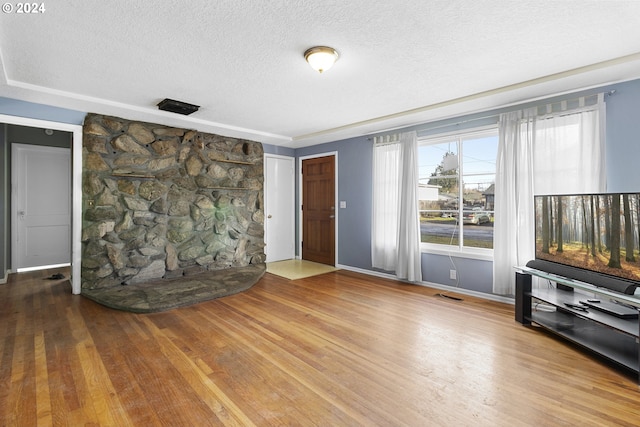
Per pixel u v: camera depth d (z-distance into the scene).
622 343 2.29
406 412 1.67
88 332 2.69
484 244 4.33
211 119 4.22
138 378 1.99
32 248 5.10
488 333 2.67
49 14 1.86
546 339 2.55
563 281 2.51
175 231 4.39
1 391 1.84
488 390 1.86
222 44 2.26
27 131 5.01
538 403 1.73
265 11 1.87
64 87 3.05
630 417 1.61
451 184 4.58
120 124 3.90
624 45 2.27
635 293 2.12
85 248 3.71
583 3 1.80
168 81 2.93
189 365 2.15
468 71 2.72
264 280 4.52
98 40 2.18
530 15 1.92
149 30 2.06
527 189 3.21
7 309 3.23
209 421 1.60
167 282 4.11
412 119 4.02
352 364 2.17
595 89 2.88
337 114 3.99
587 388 1.87
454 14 1.91
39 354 2.29
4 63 2.49
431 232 4.93
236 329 2.77
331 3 1.79
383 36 2.16
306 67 2.64
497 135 3.61
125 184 3.95
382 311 3.23
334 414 1.65
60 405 1.71
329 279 4.58
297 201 6.09
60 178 5.34
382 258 4.59
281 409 1.69
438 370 2.09
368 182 4.87
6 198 4.47
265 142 5.52
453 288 3.90
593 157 2.81
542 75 2.79
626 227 2.20
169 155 4.33
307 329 2.77
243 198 5.23
